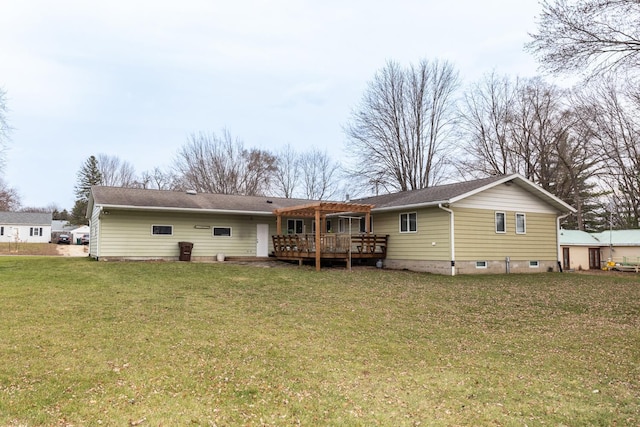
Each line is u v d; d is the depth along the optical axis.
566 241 25.31
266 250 21.80
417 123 31.67
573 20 9.72
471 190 16.59
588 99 26.09
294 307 9.52
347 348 6.59
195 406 4.36
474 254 16.94
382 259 19.31
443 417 4.30
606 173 28.09
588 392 4.99
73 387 4.66
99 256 18.08
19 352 5.68
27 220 50.09
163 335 6.80
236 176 41.66
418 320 8.73
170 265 16.22
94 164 57.44
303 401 4.59
